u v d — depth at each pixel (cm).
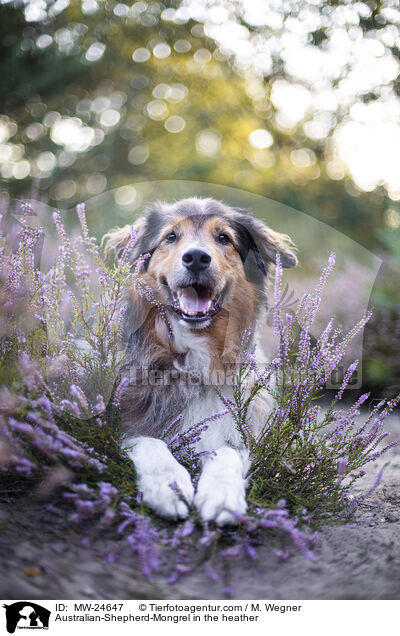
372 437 298
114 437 285
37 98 1188
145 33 1425
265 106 1324
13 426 229
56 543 227
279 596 211
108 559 222
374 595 212
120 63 1366
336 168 714
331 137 1053
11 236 307
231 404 312
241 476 283
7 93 1133
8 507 248
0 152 1070
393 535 271
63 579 201
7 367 257
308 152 952
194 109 1276
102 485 239
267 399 364
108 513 227
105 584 206
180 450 306
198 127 1170
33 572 199
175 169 627
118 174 922
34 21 1142
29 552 213
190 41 1465
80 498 250
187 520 249
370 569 233
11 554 208
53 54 1172
